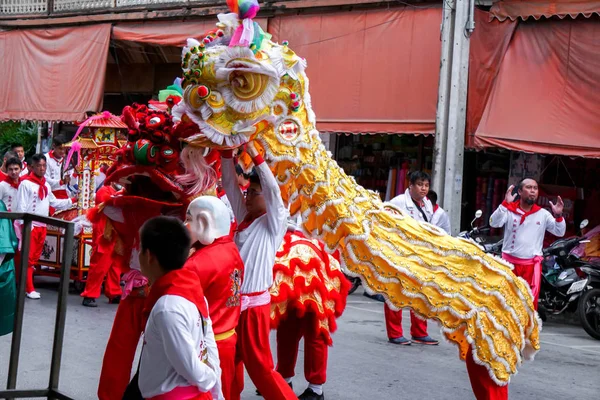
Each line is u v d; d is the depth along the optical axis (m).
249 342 5.01
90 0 18.17
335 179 5.46
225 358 4.45
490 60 12.56
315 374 6.15
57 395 4.23
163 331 3.43
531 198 9.80
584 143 11.41
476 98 12.65
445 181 12.47
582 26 11.77
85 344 7.89
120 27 17.70
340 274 6.18
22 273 4.54
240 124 4.89
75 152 11.77
